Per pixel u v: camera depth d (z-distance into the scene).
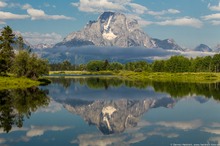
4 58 126.12
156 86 119.69
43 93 90.50
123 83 143.12
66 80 175.50
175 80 162.62
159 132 38.84
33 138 36.06
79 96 85.94
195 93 88.88
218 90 97.06
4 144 33.31
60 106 65.00
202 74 192.38
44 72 132.00
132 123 45.69
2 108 58.62
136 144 32.94
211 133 37.84
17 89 94.88
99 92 98.56
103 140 34.97
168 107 62.66
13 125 43.91
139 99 77.50
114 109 61.41
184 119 48.47
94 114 55.25
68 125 44.38
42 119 49.03
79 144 33.28
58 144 33.31
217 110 57.75
